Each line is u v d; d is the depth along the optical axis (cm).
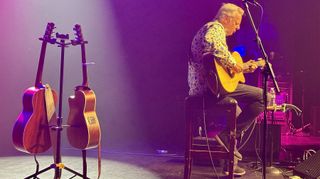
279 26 802
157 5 758
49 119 376
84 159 398
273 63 755
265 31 787
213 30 370
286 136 678
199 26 754
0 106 680
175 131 764
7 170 471
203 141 489
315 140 634
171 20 760
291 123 743
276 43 803
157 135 769
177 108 765
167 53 766
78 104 389
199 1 750
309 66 806
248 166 521
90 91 395
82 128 386
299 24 802
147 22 763
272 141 514
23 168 484
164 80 770
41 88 378
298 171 436
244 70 368
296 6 800
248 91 390
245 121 395
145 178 450
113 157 579
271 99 402
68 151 621
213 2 746
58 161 370
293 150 563
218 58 361
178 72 766
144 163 537
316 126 707
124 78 776
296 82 805
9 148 617
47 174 452
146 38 767
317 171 413
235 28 400
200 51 380
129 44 769
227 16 391
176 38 762
